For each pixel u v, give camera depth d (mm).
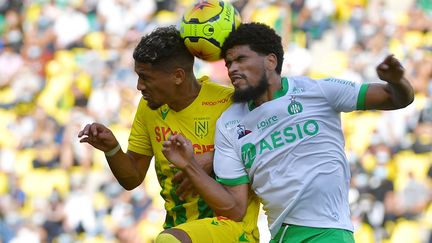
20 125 40125
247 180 15195
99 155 38281
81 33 43156
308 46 40188
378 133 36250
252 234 15508
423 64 38156
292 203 14664
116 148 15969
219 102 15781
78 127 39125
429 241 33969
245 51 14742
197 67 39188
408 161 35469
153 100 15727
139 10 43188
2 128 40031
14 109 40812
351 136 36312
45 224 37094
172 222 16203
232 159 15117
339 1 41156
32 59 42688
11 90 41719
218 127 15320
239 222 15164
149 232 35688
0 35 43812
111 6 43469
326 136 14711
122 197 36688
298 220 14750
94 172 37906
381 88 14336
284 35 40062
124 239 35969
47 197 37875
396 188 34906
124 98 39875
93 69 41344
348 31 40312
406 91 13961
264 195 14992
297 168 14680
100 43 42531
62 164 38344
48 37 43312
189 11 15523
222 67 39125
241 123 15047
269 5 40906
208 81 16188
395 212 34531
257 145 14875
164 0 43219
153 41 15406
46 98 40969
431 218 34344
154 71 15477
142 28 42562
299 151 14688
